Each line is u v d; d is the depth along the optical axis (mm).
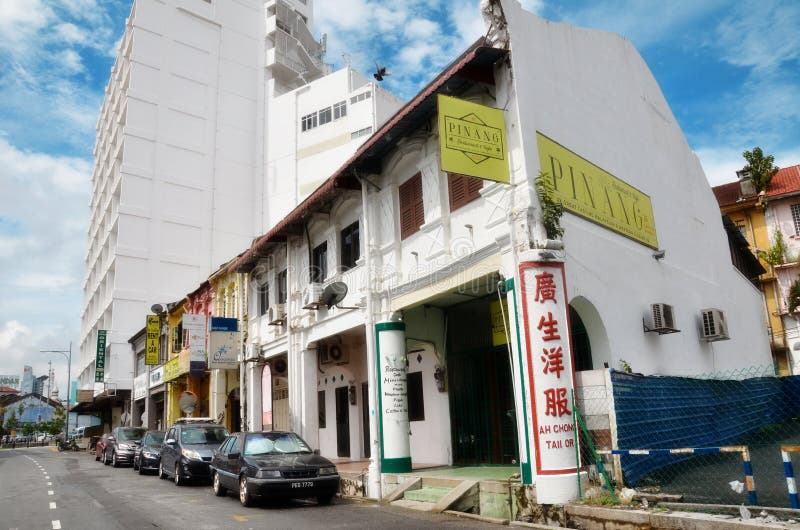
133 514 11516
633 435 9438
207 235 54094
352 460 17672
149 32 54531
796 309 26484
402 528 8953
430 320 14453
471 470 12250
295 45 63625
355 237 15688
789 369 26562
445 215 12039
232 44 60094
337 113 54406
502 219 10422
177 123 54656
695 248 16469
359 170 14125
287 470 11906
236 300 24266
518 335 9648
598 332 11102
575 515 8273
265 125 58844
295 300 18344
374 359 13477
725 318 14914
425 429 14859
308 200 16125
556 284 9461
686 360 13953
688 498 8125
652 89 16188
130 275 49156
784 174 30094
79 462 31875
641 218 13742
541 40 11625
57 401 118000
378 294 13719
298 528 9352
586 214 11484
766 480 9500
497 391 13141
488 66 10852
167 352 33750
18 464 31234
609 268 11750
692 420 11844
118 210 49781
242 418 21203
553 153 10938
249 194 57562
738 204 29062
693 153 18031
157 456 21047
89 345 65875
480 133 10070
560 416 8969
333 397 19891
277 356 20234
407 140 13023
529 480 9211
